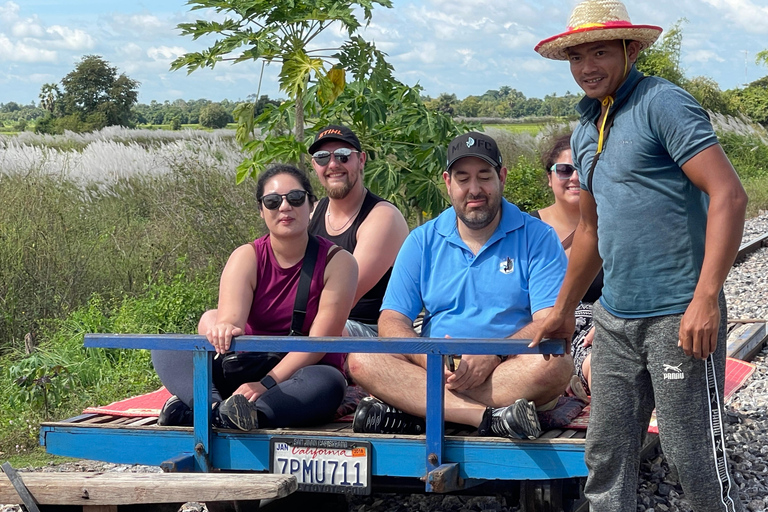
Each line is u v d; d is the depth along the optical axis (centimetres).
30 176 1050
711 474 290
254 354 390
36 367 638
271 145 750
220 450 367
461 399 368
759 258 1191
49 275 815
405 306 413
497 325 399
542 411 376
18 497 340
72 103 5166
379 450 349
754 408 568
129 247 936
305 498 404
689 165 271
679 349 284
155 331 757
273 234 407
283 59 702
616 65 287
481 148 389
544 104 7031
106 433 382
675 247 282
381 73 822
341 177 513
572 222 509
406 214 854
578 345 448
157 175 1202
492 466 339
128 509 347
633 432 307
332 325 403
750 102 3509
